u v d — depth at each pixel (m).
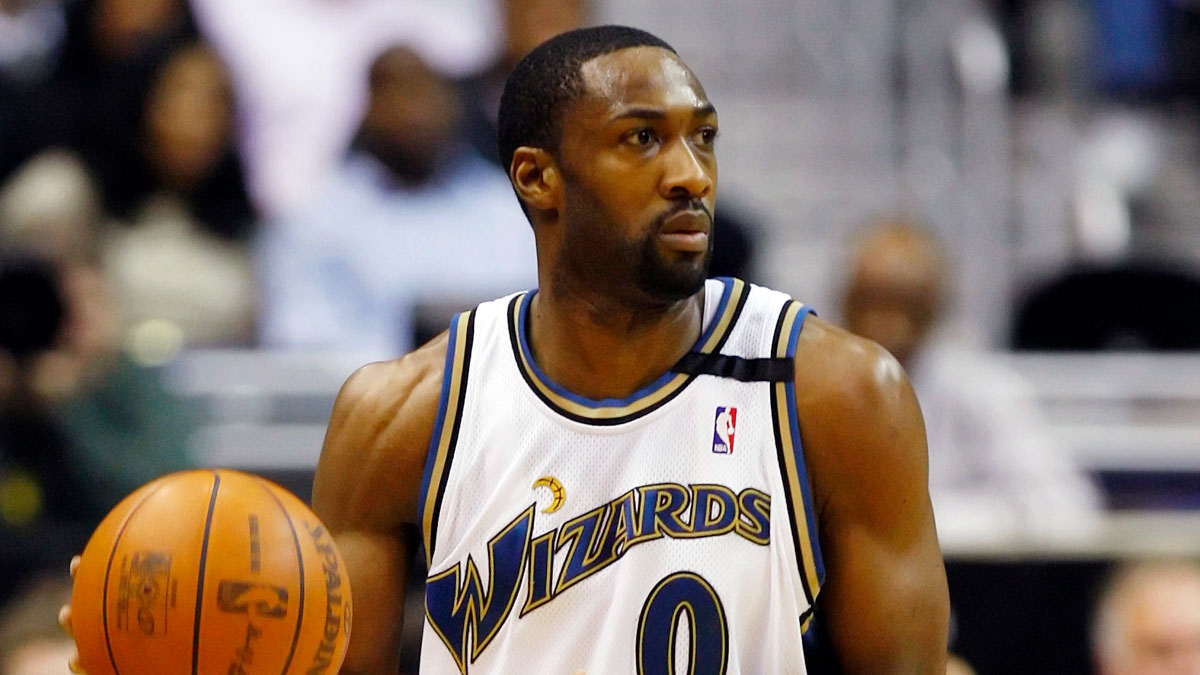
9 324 19.70
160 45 27.52
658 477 10.27
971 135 34.38
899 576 10.27
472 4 32.00
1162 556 18.45
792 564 10.23
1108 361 23.41
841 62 36.12
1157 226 34.34
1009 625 18.50
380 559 10.95
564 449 10.41
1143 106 36.28
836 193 34.75
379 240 26.53
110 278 24.98
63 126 27.31
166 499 9.49
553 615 10.23
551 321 10.66
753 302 10.78
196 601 9.20
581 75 10.12
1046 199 34.28
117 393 20.14
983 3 36.06
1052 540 18.62
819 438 10.34
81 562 9.58
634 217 9.94
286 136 30.30
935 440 21.45
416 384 10.91
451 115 27.19
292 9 30.64
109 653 9.30
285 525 9.53
